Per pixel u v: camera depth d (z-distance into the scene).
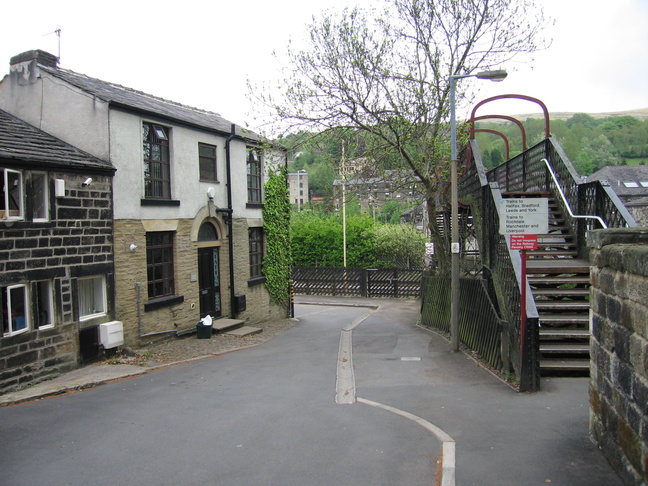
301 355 12.66
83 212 10.97
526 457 5.30
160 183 13.68
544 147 12.93
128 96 13.69
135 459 5.64
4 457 5.77
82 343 10.79
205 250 15.79
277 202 19.58
